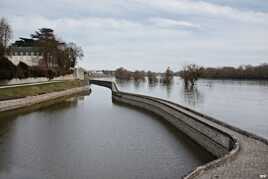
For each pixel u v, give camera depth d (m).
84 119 45.22
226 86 126.81
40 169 22.41
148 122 42.88
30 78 87.44
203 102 66.50
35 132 35.38
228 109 55.31
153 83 167.00
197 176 15.93
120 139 31.92
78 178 20.62
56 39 132.88
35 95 67.44
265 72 178.12
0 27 82.75
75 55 141.62
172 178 20.55
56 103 67.81
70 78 122.69
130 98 67.81
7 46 86.06
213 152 25.83
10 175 21.22
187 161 24.30
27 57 116.31
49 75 101.25
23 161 24.28
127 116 48.72
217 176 15.91
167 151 27.28
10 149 27.84
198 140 29.83
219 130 24.66
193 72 127.31
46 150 27.53
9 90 61.41
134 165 23.30
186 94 87.69
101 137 32.91
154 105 54.28
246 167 17.38
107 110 56.19
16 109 56.28
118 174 21.34
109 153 26.59
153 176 20.94
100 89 124.19
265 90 101.31
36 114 50.09
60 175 21.16
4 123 41.34
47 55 115.81
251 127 38.31
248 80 185.00
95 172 21.77
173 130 37.06
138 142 30.66
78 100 75.25
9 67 75.81
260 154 20.00
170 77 159.38
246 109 55.34
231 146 22.17
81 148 28.28
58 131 36.06
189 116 33.16
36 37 143.12
